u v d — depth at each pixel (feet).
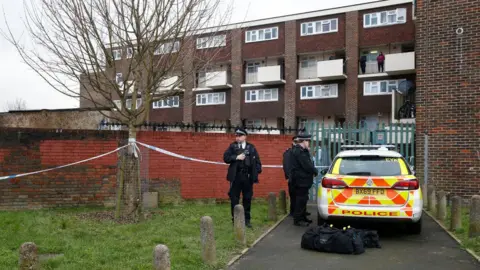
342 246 22.85
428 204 36.78
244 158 28.81
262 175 43.04
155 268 15.57
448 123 39.63
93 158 36.40
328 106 116.88
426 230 29.01
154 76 31.45
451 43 39.73
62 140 35.78
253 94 127.54
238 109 129.18
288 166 33.86
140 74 31.94
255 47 127.03
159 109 141.08
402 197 25.55
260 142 43.21
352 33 113.80
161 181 38.78
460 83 39.22
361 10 113.09
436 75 40.27
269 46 125.08
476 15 38.78
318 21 118.62
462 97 39.11
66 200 35.70
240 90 129.18
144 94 31.96
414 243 25.39
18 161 34.40
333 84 116.47
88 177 36.40
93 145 36.65
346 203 26.08
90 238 24.98
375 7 111.14
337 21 116.06
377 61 112.27
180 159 39.52
